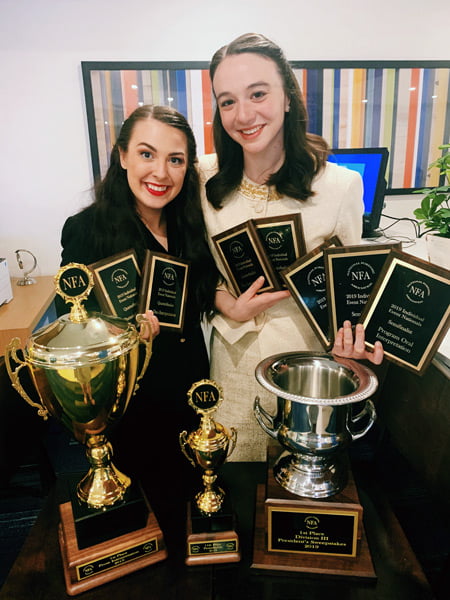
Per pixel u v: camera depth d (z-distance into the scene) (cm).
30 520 155
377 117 250
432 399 92
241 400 117
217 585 72
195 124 238
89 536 72
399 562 75
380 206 229
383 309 84
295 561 75
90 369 67
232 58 88
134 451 115
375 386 72
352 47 238
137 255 100
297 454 76
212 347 123
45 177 237
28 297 212
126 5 220
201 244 112
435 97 252
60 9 217
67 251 111
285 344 110
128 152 98
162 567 74
